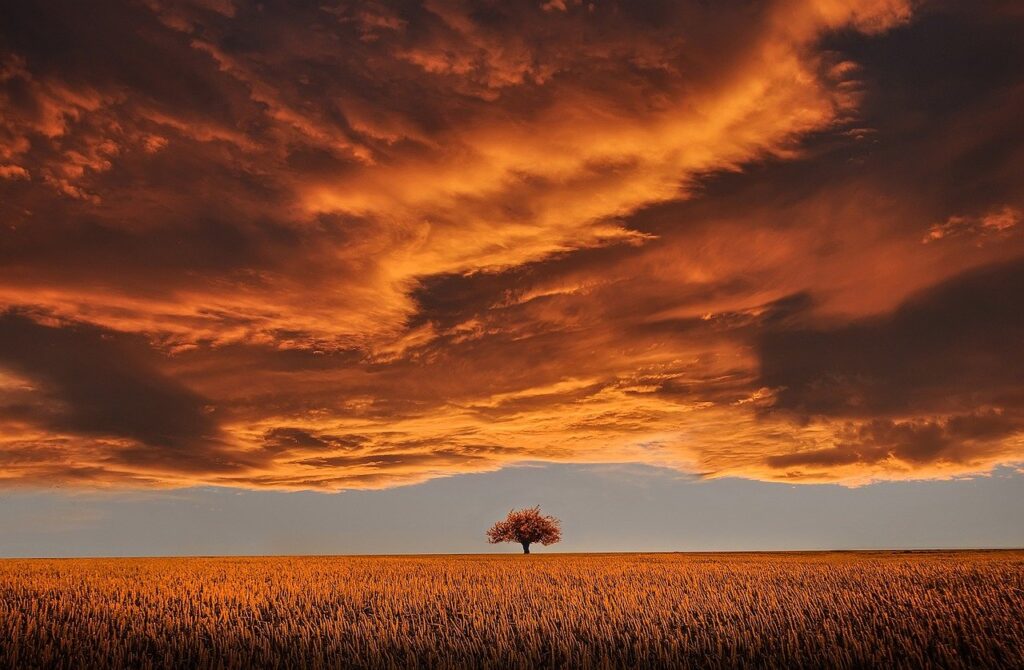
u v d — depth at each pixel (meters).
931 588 29.67
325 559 72.62
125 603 28.39
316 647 20.41
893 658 18.52
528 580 37.53
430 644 20.44
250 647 20.92
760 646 19.61
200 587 33.97
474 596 29.19
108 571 45.91
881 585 30.95
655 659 19.30
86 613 25.45
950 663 17.77
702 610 24.31
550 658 19.23
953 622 21.44
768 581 34.06
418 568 49.62
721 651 19.28
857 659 18.41
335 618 24.84
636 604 25.70
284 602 28.23
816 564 48.41
